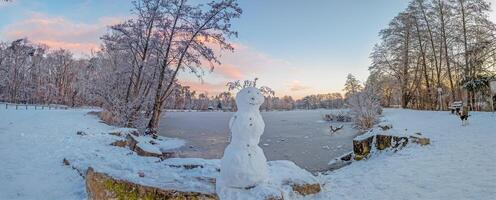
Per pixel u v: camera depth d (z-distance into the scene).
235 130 5.82
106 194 5.27
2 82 60.56
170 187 5.28
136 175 5.87
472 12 32.75
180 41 22.95
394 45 40.31
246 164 5.62
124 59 26.00
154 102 22.72
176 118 48.69
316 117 50.38
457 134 13.42
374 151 12.18
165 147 18.53
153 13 22.95
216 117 52.03
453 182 6.99
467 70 32.78
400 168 8.81
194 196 5.13
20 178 7.54
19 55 67.00
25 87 66.19
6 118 22.03
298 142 20.33
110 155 10.30
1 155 9.87
